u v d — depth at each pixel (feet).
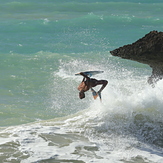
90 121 134.62
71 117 141.59
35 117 155.53
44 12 519.60
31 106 169.58
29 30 402.72
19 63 251.19
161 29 430.61
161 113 139.03
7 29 400.47
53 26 427.33
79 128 128.88
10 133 122.62
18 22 436.35
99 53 296.71
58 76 223.10
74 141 117.08
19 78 214.48
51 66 247.91
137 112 139.74
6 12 508.53
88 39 364.17
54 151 108.06
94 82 130.52
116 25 446.19
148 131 126.82
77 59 270.46
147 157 108.27
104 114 139.74
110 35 389.39
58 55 283.79
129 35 392.88
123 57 165.78
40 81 211.41
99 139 120.26
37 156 103.91
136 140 120.88
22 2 568.00
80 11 540.11
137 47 157.28
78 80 215.72
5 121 148.46
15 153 105.40
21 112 160.25
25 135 120.78
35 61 259.60
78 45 333.62
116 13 529.86
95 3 596.29
